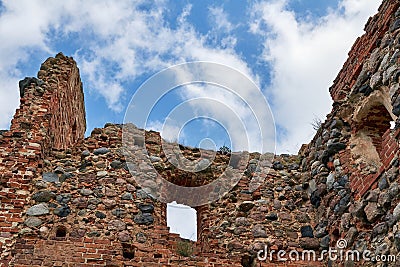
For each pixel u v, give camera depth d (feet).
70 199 34.12
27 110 38.22
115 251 31.78
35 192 33.88
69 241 31.68
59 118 41.96
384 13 33.58
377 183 30.42
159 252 32.50
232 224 35.86
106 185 35.37
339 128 36.09
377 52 33.37
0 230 31.60
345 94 37.24
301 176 38.81
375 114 34.63
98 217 33.58
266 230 35.58
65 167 36.06
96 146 37.63
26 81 40.19
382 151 30.35
